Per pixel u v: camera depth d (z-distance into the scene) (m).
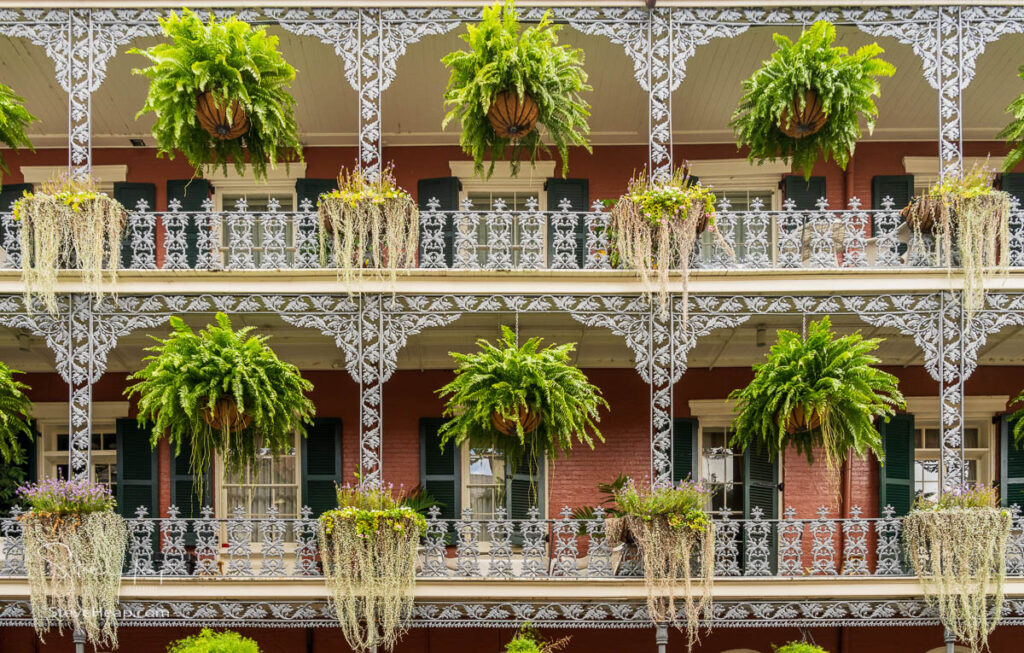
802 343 8.41
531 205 9.39
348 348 9.04
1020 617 8.64
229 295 9.06
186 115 8.35
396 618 8.38
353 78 9.27
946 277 8.92
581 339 10.95
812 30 8.59
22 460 10.57
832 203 12.09
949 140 9.23
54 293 8.78
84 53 9.22
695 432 11.57
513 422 8.27
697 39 9.26
